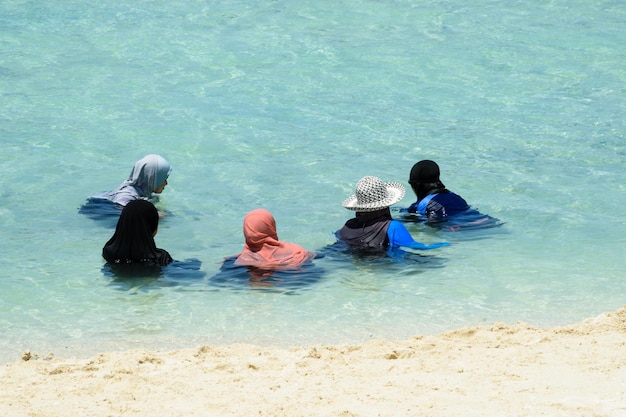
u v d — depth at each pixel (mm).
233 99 32625
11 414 11961
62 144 28234
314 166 26391
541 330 15367
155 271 19047
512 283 18281
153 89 33625
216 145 28250
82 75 35031
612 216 22438
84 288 18266
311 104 32156
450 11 44438
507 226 21688
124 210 19250
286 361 14195
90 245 20734
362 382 12953
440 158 26969
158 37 39969
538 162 26625
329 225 21953
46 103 32000
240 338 15844
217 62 36812
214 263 19656
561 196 23891
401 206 23219
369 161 26750
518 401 11875
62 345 15609
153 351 14938
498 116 30906
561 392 12188
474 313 16797
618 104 32062
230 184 25078
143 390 12891
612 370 13031
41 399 12562
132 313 17016
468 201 23484
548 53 38031
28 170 26000
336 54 37844
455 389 12445
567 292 17797
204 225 22156
